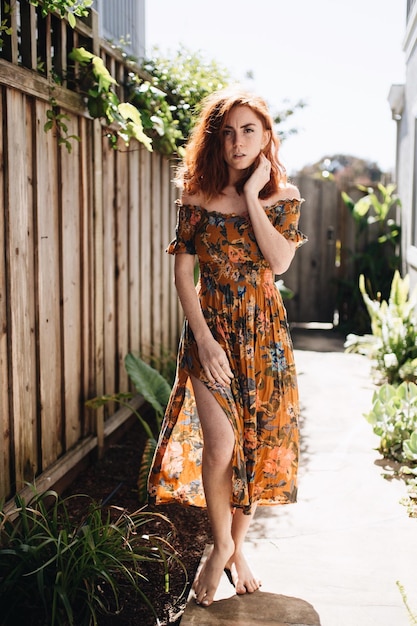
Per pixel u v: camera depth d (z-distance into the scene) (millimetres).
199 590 2291
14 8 2547
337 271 8477
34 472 2859
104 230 3682
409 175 6926
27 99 2754
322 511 3035
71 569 2117
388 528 2857
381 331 5840
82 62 3168
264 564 2564
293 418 2340
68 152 3020
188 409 2443
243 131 2201
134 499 3166
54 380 3066
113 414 3910
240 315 2254
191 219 2301
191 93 4914
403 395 3834
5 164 2541
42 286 2896
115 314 3936
